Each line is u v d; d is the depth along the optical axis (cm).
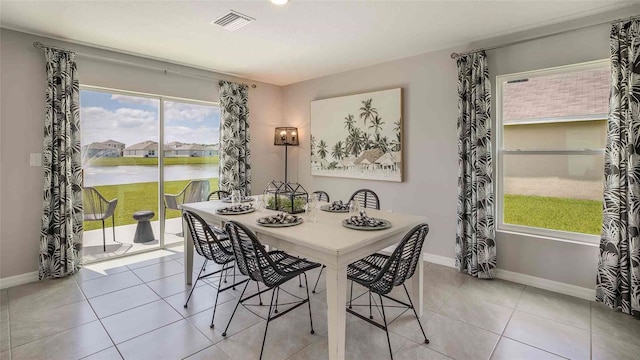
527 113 320
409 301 264
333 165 464
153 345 215
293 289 303
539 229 315
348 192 454
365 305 272
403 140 393
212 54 377
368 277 217
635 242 244
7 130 302
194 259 389
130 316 252
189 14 272
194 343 217
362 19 282
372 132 418
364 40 331
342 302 185
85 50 344
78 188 338
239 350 210
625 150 250
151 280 322
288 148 539
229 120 459
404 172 394
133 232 403
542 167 313
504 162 334
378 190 420
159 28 301
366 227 220
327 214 277
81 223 343
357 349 211
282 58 393
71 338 222
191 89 433
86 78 349
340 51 366
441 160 363
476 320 247
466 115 333
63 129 321
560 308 265
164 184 424
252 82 499
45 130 314
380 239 209
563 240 294
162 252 413
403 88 391
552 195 309
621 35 250
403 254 208
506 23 290
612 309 260
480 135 321
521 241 315
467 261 339
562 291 294
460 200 338
